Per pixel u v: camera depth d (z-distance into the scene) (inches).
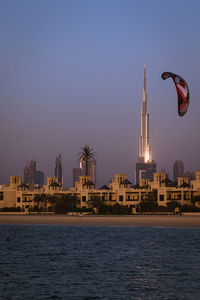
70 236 4060.0
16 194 7298.2
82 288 1891.0
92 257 2746.1
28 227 5049.2
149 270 2271.2
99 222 5408.5
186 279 2054.6
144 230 4557.1
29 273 2196.1
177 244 3371.1
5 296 1775.3
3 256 2824.8
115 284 1958.7
